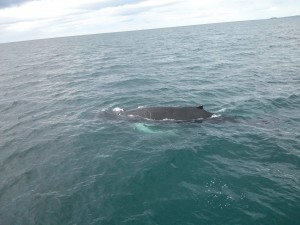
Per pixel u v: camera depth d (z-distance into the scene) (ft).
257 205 29.71
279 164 37.73
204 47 182.70
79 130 53.72
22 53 274.77
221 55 139.44
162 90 78.79
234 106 61.67
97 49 239.09
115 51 204.64
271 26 374.84
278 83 77.56
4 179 38.58
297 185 32.86
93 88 88.07
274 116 54.65
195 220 28.12
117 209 30.48
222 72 98.68
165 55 156.97
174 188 33.58
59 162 42.01
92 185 35.22
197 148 43.34
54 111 67.92
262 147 42.60
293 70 91.50
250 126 50.57
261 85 77.10
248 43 184.96
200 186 33.63
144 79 94.94
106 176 37.11
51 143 48.83
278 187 32.58
